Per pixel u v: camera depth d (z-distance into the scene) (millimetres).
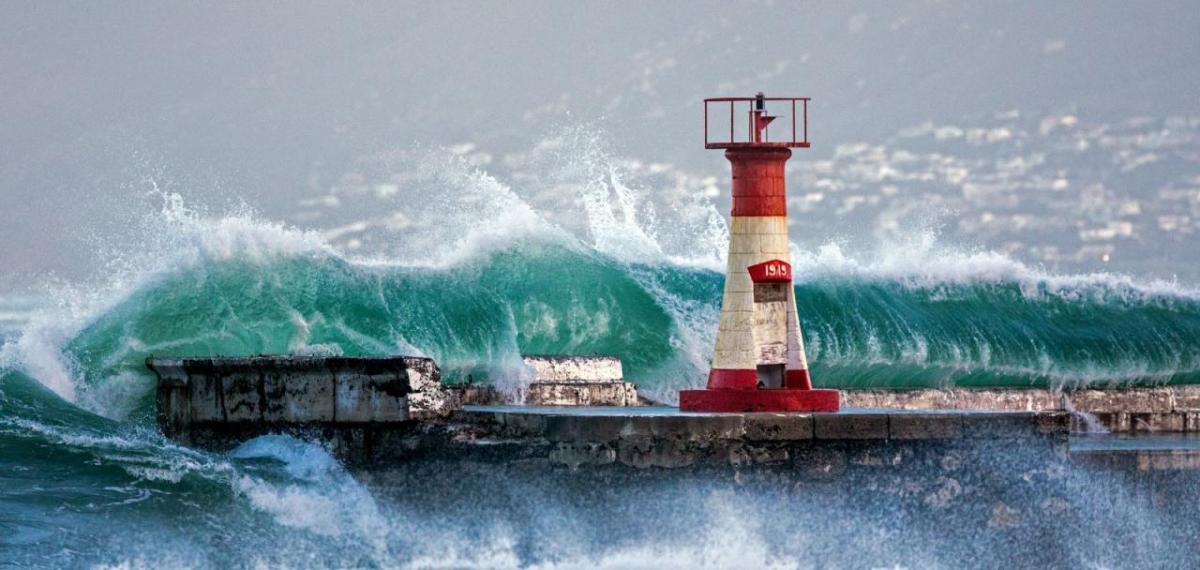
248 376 75750
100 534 65250
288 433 74562
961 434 68875
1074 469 71500
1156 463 73250
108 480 71000
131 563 62875
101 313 91250
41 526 65250
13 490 69062
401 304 97125
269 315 93562
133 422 82250
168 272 93812
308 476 72312
